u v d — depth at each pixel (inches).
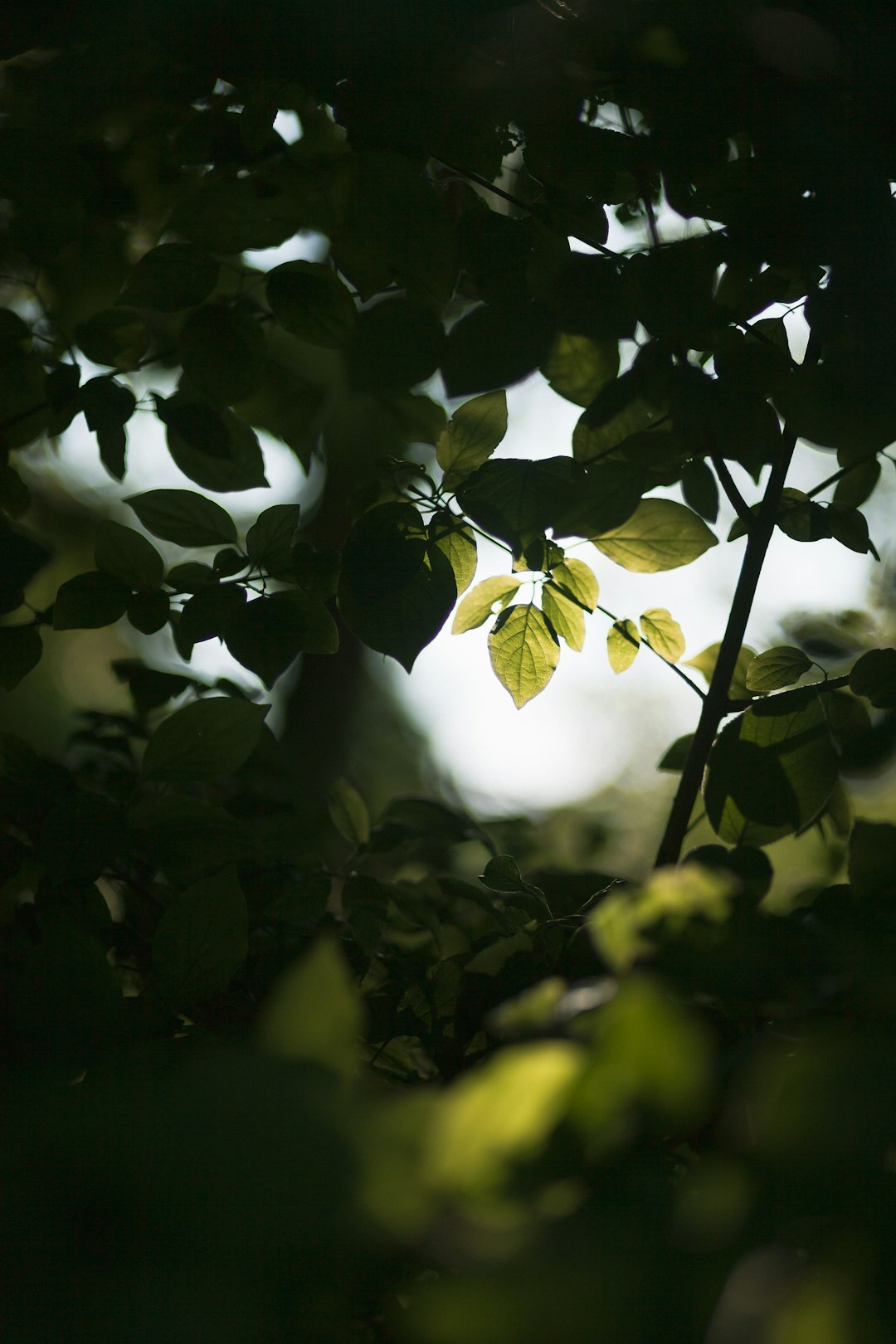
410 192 76.8
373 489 79.7
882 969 65.5
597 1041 42.3
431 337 77.4
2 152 78.2
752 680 79.2
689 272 76.4
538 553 78.3
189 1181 36.1
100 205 82.5
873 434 75.7
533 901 78.9
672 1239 40.7
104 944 77.6
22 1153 36.7
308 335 79.5
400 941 82.1
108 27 76.1
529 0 76.1
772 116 75.9
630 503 77.7
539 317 76.9
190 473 82.0
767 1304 40.1
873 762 77.9
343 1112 40.3
